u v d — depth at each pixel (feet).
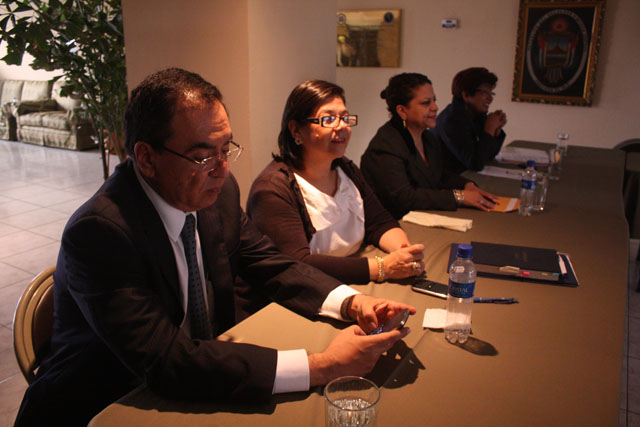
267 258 4.82
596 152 12.69
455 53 17.78
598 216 7.48
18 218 15.43
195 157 3.39
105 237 3.40
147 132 3.34
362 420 2.79
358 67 19.42
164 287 3.78
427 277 5.19
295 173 5.89
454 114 10.45
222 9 8.16
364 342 3.53
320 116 5.58
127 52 9.32
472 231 6.71
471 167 10.44
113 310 3.36
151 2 8.80
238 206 4.85
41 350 4.43
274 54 8.68
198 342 3.48
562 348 3.94
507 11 16.67
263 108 8.63
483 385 3.46
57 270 3.93
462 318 4.25
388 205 7.80
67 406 3.79
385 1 18.39
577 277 5.27
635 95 15.58
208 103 3.37
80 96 12.05
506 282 5.13
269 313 4.43
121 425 3.07
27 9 10.27
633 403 7.50
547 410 3.22
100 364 3.79
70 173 21.06
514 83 16.96
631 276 11.87
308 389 3.41
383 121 19.56
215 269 4.41
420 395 3.34
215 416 3.16
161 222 3.72
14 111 27.76
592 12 15.39
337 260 5.19
